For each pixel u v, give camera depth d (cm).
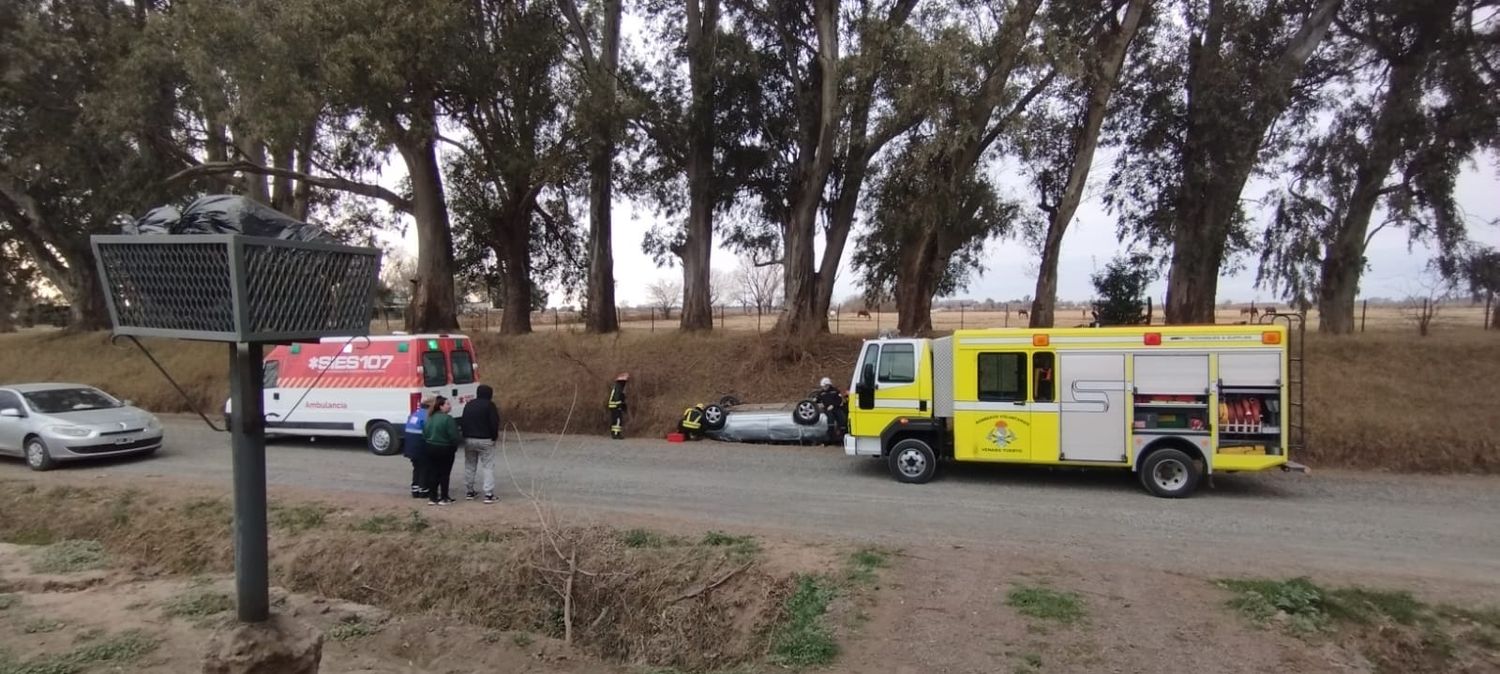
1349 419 1394
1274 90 1702
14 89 2145
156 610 698
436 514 956
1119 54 1797
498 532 867
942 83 1645
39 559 873
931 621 606
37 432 1370
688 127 2217
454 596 788
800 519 973
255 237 400
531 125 2214
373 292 482
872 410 1258
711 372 2016
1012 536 881
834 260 2266
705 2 2319
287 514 962
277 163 2623
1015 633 579
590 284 2533
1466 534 891
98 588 792
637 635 709
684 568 749
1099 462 1135
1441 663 550
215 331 412
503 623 758
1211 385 1092
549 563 768
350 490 1170
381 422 1521
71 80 2194
